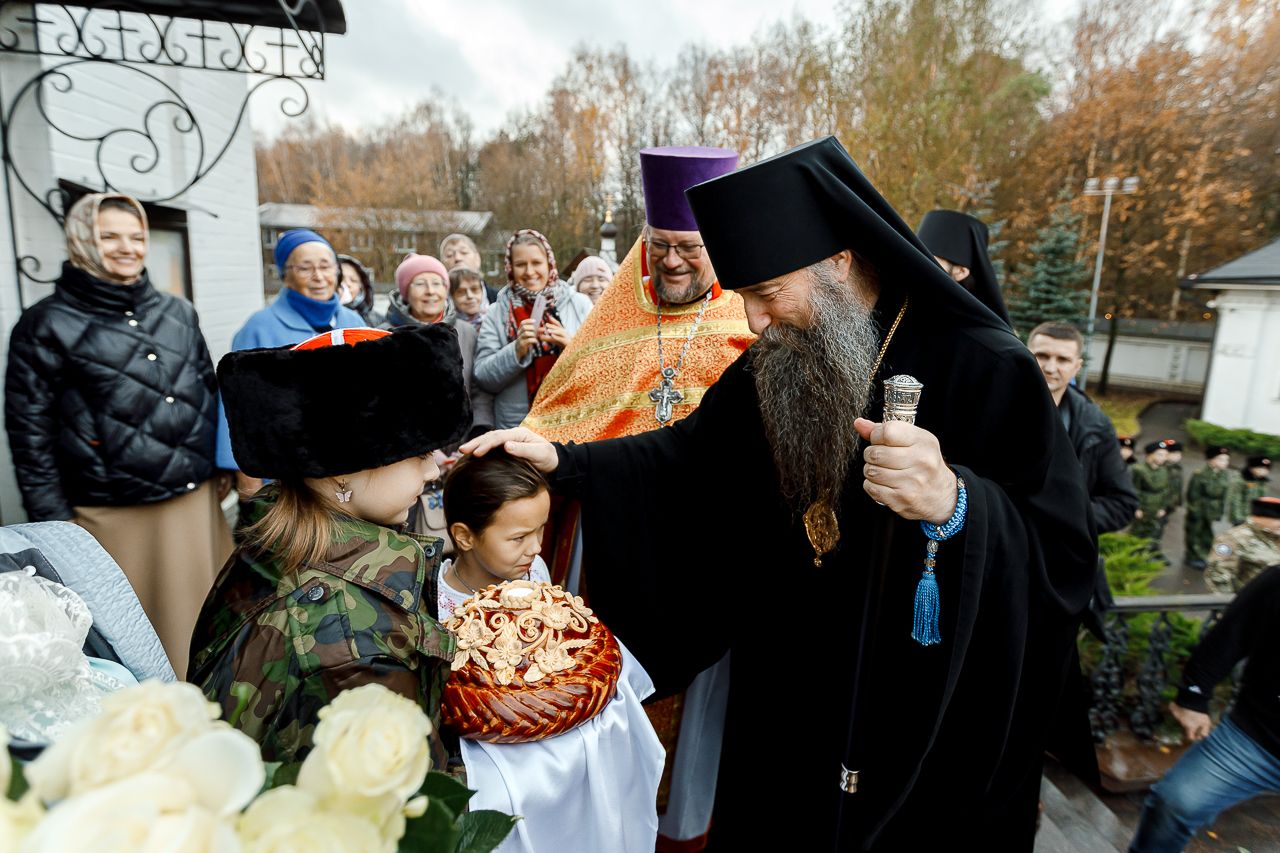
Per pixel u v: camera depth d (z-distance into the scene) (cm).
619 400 249
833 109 2686
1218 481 834
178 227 507
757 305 175
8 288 298
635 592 213
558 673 137
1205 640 234
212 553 306
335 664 99
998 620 161
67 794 49
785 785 204
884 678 182
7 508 299
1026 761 183
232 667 101
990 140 2556
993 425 168
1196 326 2877
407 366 114
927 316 176
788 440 177
